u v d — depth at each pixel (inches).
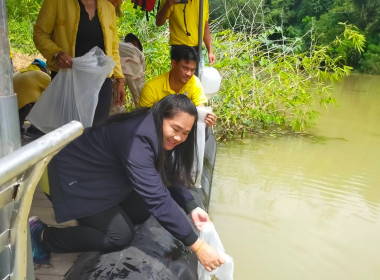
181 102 83.4
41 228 93.9
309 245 143.9
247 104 281.3
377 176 211.5
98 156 86.1
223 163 223.0
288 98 284.8
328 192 189.9
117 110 169.5
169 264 87.4
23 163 33.6
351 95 473.7
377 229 157.8
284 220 161.3
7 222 42.4
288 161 229.5
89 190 87.0
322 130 298.0
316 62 308.8
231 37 291.0
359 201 181.8
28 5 498.0
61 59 127.5
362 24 951.6
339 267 132.0
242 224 156.5
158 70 259.3
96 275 81.6
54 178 87.9
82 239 88.4
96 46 130.3
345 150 253.0
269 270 127.8
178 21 168.1
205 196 139.4
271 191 188.5
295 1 1047.6
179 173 95.2
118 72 149.9
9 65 43.6
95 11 136.9
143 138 82.0
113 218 88.0
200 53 158.6
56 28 134.4
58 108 130.4
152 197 81.6
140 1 178.7
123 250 89.0
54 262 93.6
